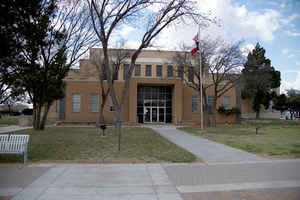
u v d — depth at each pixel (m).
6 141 7.86
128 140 13.78
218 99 34.19
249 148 11.25
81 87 31.53
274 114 54.22
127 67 36.41
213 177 6.39
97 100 31.66
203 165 7.82
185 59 27.97
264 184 5.79
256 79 28.66
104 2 16.39
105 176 6.36
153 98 33.28
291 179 6.23
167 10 16.77
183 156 9.12
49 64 17.19
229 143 13.05
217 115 33.75
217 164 7.96
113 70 28.75
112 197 4.82
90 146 11.38
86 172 6.75
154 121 33.06
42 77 16.84
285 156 9.34
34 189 5.28
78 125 28.47
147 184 5.72
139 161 8.28
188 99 33.56
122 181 5.94
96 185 5.59
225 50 26.30
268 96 49.47
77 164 7.76
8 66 9.34
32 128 22.97
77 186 5.51
